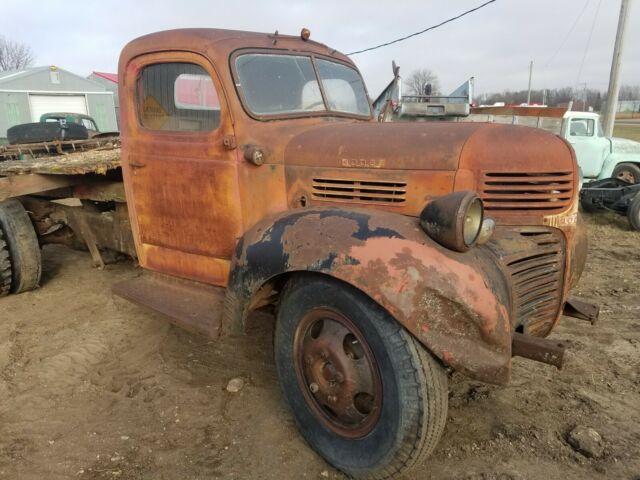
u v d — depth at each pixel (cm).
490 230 232
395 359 213
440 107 1147
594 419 287
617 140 1091
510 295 234
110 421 296
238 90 302
